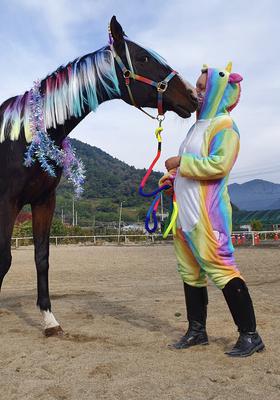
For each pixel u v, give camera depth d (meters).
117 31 3.77
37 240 4.12
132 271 10.77
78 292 7.25
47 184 3.92
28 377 2.87
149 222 3.61
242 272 9.70
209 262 3.26
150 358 3.24
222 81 3.40
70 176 4.11
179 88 3.64
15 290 7.59
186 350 3.45
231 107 3.50
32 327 4.48
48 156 3.79
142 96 3.74
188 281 3.55
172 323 4.60
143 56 3.74
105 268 11.62
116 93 3.86
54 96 3.86
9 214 3.73
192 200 3.32
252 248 20.25
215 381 2.74
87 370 2.97
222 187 3.31
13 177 3.73
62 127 3.92
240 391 2.56
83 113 3.91
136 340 3.86
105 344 3.72
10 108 3.91
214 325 4.35
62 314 5.18
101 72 3.82
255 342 3.28
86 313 5.23
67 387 2.67
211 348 3.50
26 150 3.75
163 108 3.72
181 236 3.51
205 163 3.21
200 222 3.27
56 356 3.32
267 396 2.48
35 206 4.12
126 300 6.32
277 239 27.17
